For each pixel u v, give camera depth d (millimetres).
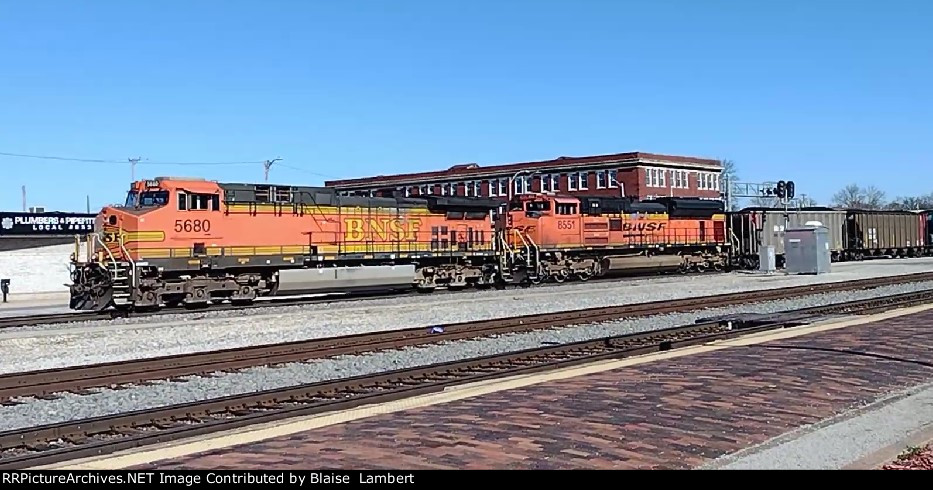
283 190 29891
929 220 76312
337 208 31516
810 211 60719
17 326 22406
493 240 37656
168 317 23906
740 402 10125
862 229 66250
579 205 41500
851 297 29484
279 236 29562
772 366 12828
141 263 25844
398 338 18391
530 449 7969
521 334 20000
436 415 9781
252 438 9266
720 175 91438
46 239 46875
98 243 26422
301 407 10984
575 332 20469
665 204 47688
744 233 53344
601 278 43719
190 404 11117
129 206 26594
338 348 17188
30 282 45750
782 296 29266
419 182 97000
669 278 42875
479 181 92812
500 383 12641
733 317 22594
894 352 14180
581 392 10984
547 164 87750
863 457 7785
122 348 18594
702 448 8000
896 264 59875
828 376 11914
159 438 9523
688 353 15164
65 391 13227
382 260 32875
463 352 17609
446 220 35812
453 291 35625
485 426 8992
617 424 8953
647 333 18734
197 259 27203
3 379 13227
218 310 26203
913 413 9758
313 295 34031
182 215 26953
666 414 9453
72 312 29453
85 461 8484
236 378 14375
